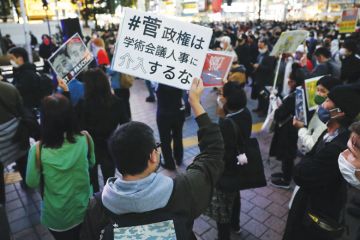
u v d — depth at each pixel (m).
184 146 5.55
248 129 2.77
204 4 25.83
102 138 3.26
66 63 3.36
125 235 1.12
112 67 1.74
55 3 17.72
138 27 1.72
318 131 2.53
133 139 1.20
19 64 4.64
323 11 39.53
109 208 1.18
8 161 3.43
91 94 3.07
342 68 5.50
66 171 2.24
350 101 2.03
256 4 45.69
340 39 11.43
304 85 2.85
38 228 3.45
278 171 4.64
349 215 3.58
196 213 1.29
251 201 3.90
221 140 1.51
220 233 2.95
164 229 1.14
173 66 1.74
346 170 1.75
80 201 2.34
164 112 4.34
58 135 2.21
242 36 10.27
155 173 1.26
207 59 1.85
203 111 1.54
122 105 3.30
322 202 2.08
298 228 2.29
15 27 21.12
